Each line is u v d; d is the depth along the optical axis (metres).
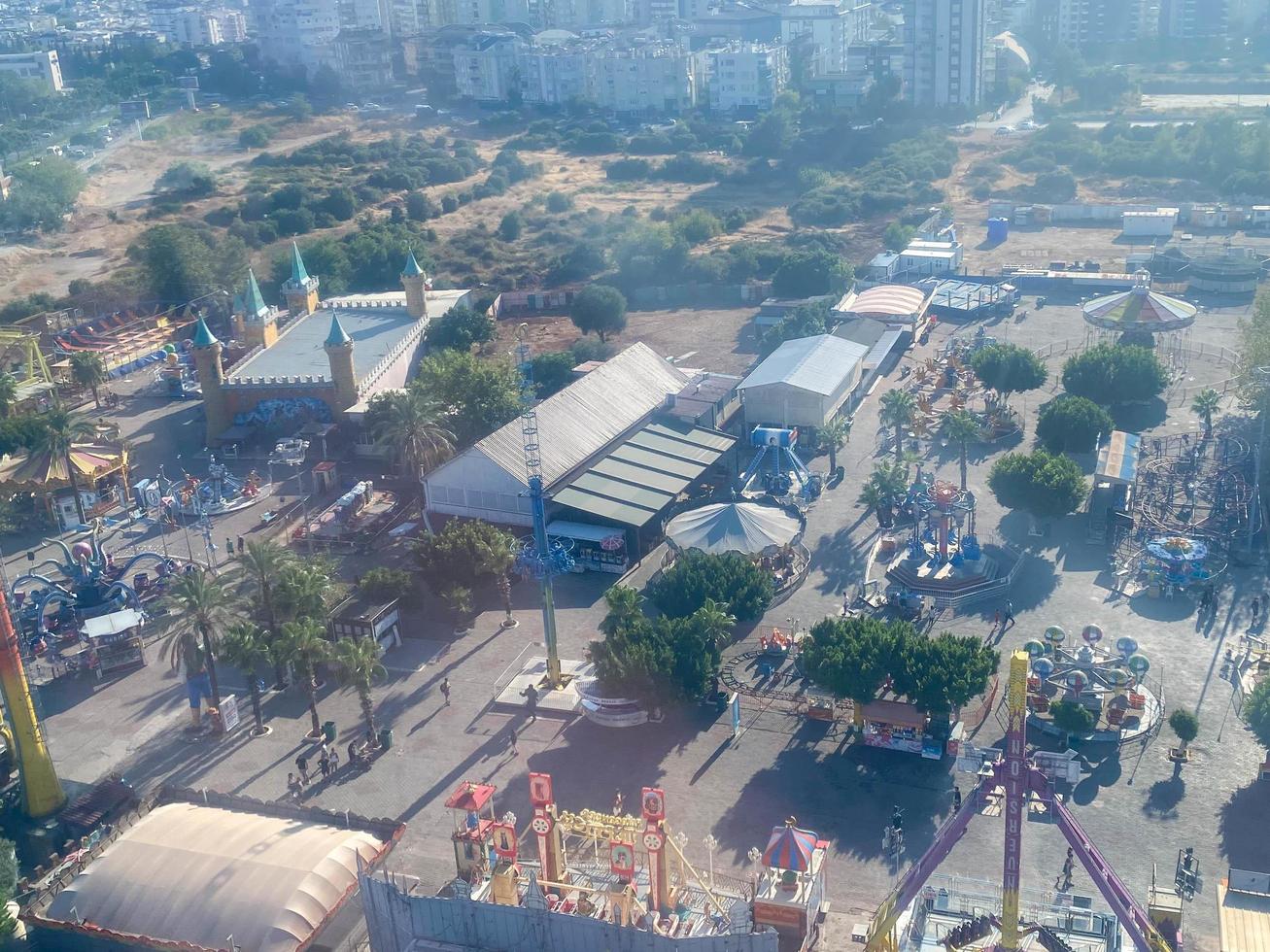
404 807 112.00
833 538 158.75
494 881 94.44
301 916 93.62
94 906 96.62
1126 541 152.75
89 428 184.25
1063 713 113.50
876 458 182.88
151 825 104.00
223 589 126.62
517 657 135.75
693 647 120.00
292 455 189.88
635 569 153.75
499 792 113.06
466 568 141.25
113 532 173.50
